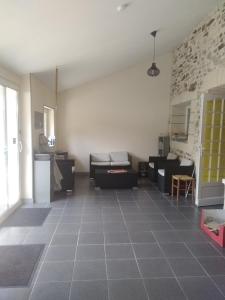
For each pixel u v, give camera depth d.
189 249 3.03
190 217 4.12
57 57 4.29
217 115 4.76
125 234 3.43
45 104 5.88
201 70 5.23
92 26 3.45
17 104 4.43
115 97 7.50
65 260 2.74
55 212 4.28
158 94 7.52
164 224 3.80
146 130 7.61
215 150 4.80
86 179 6.99
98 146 7.58
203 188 4.75
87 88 7.44
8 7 2.35
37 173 4.77
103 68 6.39
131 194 5.48
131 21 3.80
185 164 5.66
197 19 5.02
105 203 4.82
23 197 4.76
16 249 2.97
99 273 2.51
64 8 2.68
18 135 4.49
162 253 2.92
